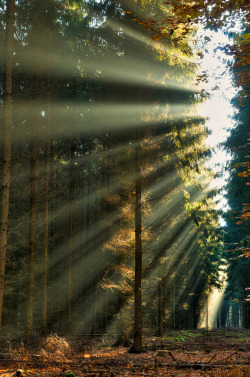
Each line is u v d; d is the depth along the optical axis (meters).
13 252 18.09
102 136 20.72
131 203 14.90
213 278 35.44
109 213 16.91
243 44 6.70
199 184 20.39
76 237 26.61
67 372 8.64
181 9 5.36
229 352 14.20
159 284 22.58
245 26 7.17
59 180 24.03
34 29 16.47
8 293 17.81
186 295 36.12
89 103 20.75
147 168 15.25
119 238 15.29
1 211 9.70
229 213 23.72
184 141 18.08
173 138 17.61
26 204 18.27
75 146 23.62
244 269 27.14
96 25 18.09
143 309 23.20
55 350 12.84
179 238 24.61
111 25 16.75
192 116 18.30
